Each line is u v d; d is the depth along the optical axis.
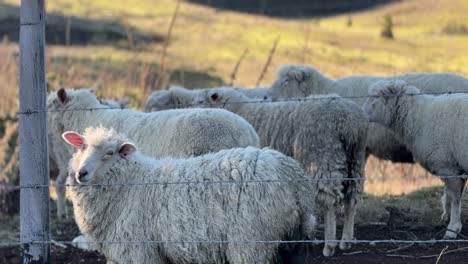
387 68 47.06
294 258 10.23
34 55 11.61
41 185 11.65
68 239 16.28
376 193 19.06
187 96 18.09
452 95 14.81
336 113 13.77
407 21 77.50
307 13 86.00
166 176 10.57
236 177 10.06
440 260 12.80
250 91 19.55
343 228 14.23
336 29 70.38
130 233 10.53
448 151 14.52
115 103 17.91
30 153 11.63
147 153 13.65
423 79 17.25
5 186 19.09
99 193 10.80
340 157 13.71
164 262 10.56
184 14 71.25
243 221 9.91
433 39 65.50
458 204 14.40
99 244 10.99
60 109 16.09
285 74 18.91
